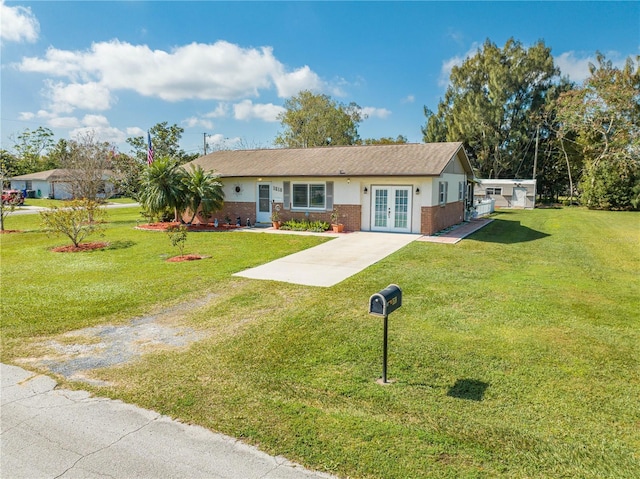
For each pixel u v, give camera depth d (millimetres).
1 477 3051
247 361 5121
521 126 38156
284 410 3967
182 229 14602
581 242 15078
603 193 32062
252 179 19922
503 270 10250
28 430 3691
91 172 23953
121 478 3031
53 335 6078
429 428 3645
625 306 7316
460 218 21984
